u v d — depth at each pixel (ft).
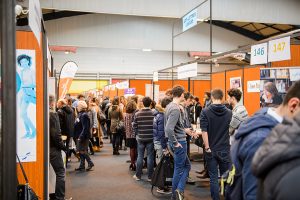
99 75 60.03
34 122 9.62
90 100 30.99
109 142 35.76
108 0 31.17
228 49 54.29
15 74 4.47
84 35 47.91
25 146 9.61
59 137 12.73
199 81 40.42
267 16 35.45
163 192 15.67
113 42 49.06
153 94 35.37
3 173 4.32
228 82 24.98
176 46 51.98
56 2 29.99
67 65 22.54
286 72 15.85
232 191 4.69
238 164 4.56
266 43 13.48
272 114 4.44
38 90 9.70
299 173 2.78
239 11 34.24
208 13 32.81
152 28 50.75
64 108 17.30
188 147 18.44
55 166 12.88
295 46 21.36
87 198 15.01
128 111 20.66
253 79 21.40
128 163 23.52
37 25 5.78
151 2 32.09
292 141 2.91
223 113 11.94
